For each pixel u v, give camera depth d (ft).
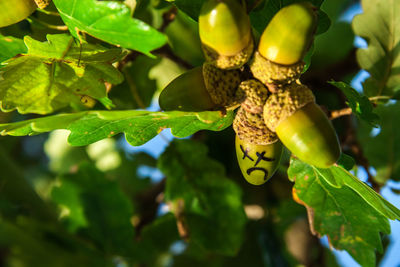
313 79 1.31
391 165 1.33
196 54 1.31
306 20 0.93
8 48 1.03
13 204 1.23
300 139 0.96
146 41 0.90
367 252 1.10
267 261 1.33
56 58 0.99
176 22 1.28
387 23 1.15
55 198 1.25
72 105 1.20
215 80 0.98
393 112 1.32
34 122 0.92
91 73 1.00
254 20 1.02
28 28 1.18
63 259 1.23
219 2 0.92
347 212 1.10
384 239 1.37
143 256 1.28
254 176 1.02
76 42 0.99
